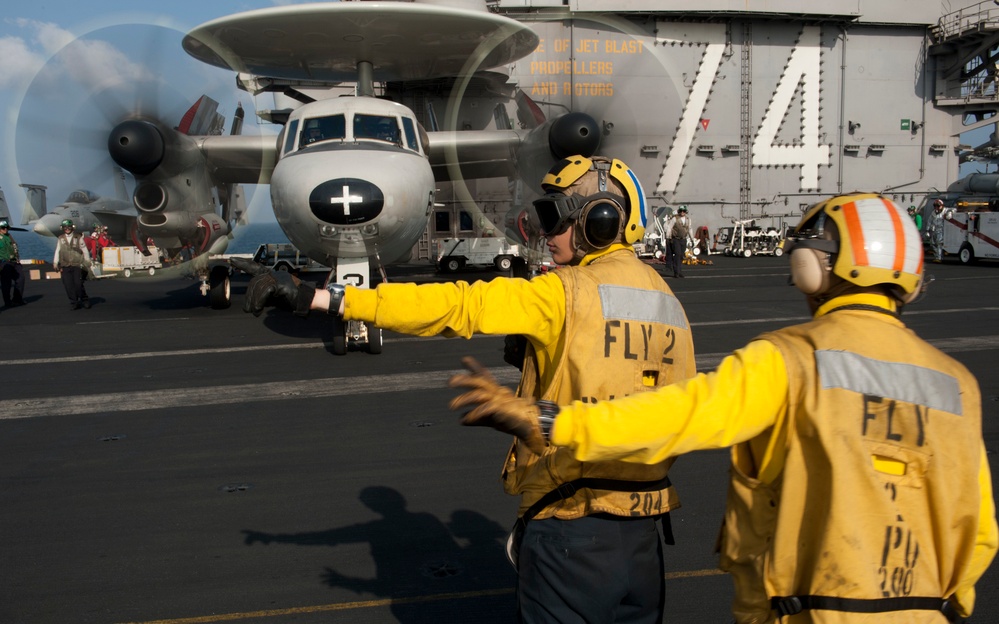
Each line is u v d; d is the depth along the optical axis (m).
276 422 6.33
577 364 2.03
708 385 1.52
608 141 12.52
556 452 2.04
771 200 27.92
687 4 25.69
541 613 2.08
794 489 1.54
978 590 3.39
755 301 13.39
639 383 2.08
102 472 5.13
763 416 1.53
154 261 20.61
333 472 5.08
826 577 1.48
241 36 11.27
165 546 3.94
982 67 28.05
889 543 1.47
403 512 4.37
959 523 1.54
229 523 4.23
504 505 4.46
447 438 5.82
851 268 1.59
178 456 5.47
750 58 27.12
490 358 9.02
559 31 24.03
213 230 12.53
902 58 28.16
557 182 2.27
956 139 28.78
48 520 4.30
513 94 13.85
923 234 22.53
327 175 8.02
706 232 26.58
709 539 3.99
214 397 7.26
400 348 9.82
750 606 1.69
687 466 5.20
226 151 11.94
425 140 9.92
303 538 4.02
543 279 2.08
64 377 8.30
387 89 22.86
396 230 8.41
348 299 1.97
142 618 3.21
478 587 3.47
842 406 1.49
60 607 3.30
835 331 1.58
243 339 10.69
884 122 28.31
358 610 3.27
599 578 2.02
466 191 14.23
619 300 2.09
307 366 8.66
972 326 10.23
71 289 14.48
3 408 6.95
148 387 7.73
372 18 10.39
